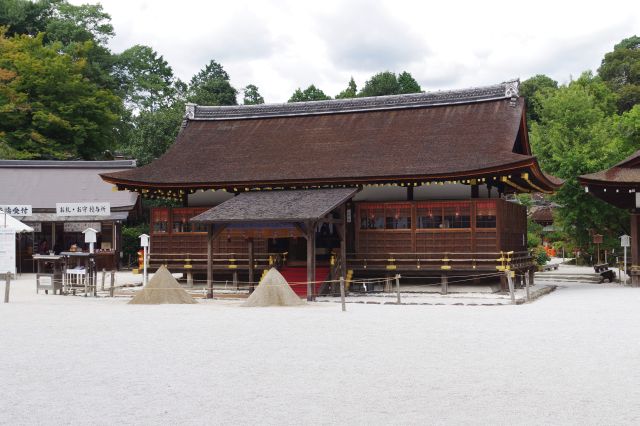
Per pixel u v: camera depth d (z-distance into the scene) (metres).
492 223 27.22
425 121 32.12
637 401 9.18
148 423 8.26
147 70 81.31
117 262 46.38
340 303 23.73
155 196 33.44
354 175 27.92
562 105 45.88
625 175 31.83
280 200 27.42
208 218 26.23
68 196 48.12
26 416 8.63
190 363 11.97
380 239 28.73
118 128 65.25
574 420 8.27
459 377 10.70
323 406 8.98
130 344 14.08
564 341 14.18
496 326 16.64
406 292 28.44
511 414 8.55
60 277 28.67
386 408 8.86
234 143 34.19
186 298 24.34
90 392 9.90
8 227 35.38
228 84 75.94
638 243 32.34
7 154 52.28
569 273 43.19
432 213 28.09
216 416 8.53
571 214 41.47
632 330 15.82
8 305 23.06
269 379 10.63
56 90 55.22
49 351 13.31
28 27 66.12
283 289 22.88
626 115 45.75
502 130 29.78
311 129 33.94
